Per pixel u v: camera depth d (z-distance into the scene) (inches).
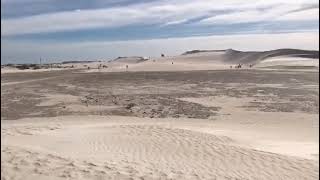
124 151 446.3
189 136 548.1
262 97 1190.3
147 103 1075.3
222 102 1105.4
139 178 319.3
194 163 397.7
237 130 685.3
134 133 577.3
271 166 396.5
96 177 311.3
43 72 2753.4
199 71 2348.7
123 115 914.7
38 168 319.3
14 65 4387.3
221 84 1567.4
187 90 1384.1
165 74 2103.8
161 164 378.6
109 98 1176.2
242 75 1925.4
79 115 910.4
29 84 1632.6
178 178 332.8
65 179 301.6
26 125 711.1
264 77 1804.9
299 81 1627.7
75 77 1996.8
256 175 366.3
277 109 987.9
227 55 5836.6
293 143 549.3
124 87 1492.4
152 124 718.5
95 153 416.2
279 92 1290.6
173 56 6131.9
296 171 383.2
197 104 1063.0
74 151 419.8
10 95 1251.2
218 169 378.6
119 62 5802.2
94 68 3582.7
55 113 940.0
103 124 727.7
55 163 335.3
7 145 394.6
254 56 5447.8
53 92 1336.1
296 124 782.5
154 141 513.3
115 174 322.7
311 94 1241.4
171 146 483.2
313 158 433.4
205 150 459.8
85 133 582.6
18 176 299.9
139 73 2240.4
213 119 853.8
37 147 415.8
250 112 942.4
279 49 5393.7
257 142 543.5
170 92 1330.0
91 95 1252.5
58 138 522.9
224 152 448.5
